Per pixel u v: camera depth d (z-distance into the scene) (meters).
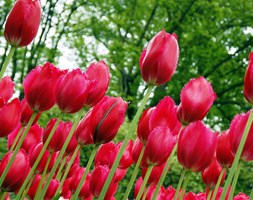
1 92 0.90
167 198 1.03
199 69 9.26
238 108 9.33
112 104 0.78
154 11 9.22
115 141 5.48
